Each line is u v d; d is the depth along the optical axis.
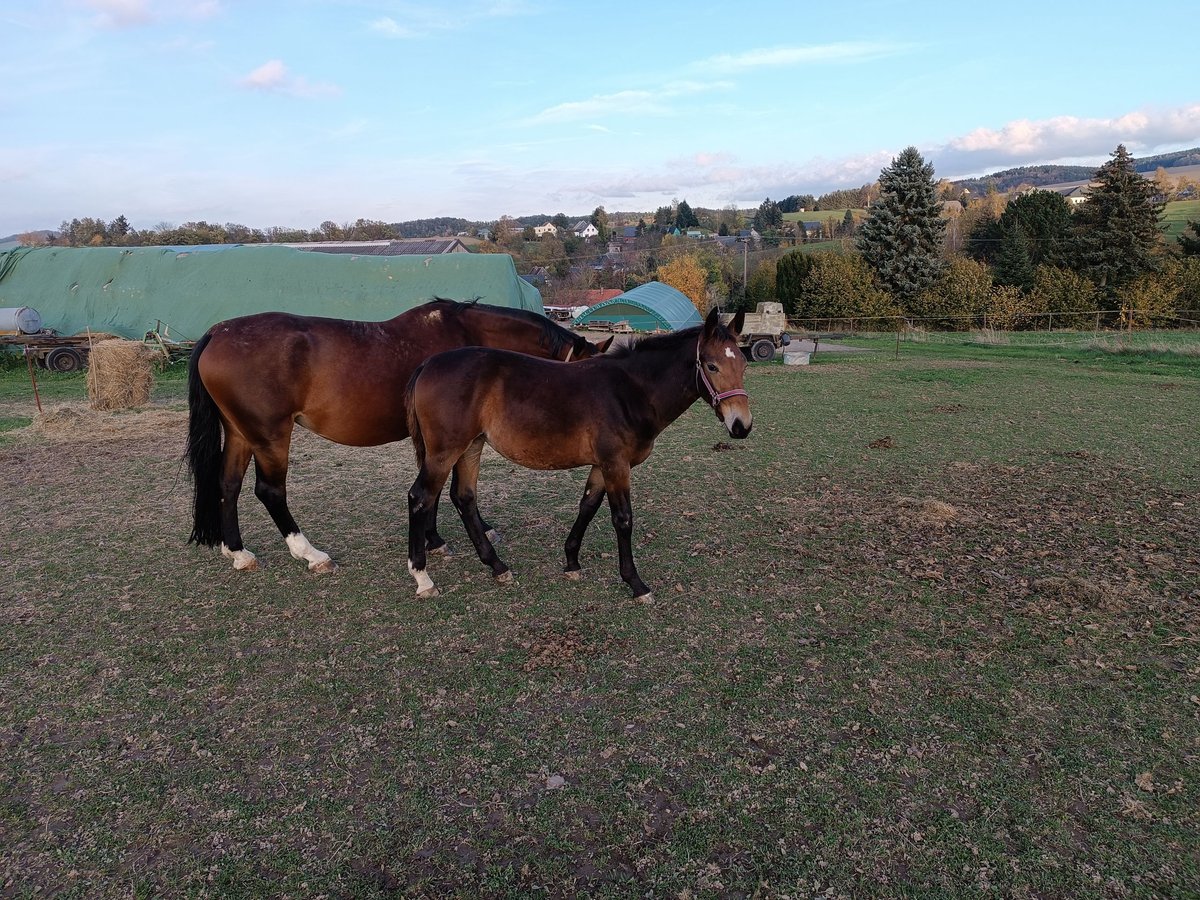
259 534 5.86
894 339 28.55
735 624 4.23
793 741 3.14
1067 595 4.58
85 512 6.40
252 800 2.81
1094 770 2.94
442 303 5.39
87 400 12.78
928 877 2.41
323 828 2.66
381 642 4.05
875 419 10.94
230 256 18.86
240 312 18.17
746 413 4.24
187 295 18.41
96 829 2.65
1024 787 2.84
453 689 3.56
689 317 25.23
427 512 4.55
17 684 3.61
